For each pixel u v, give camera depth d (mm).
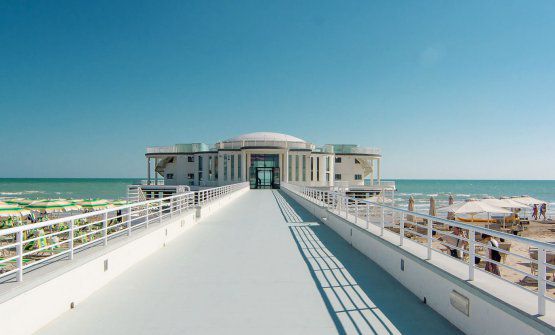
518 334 3949
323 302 6305
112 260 7664
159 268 8570
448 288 5488
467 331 4941
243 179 48062
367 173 61875
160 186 48312
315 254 10094
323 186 45531
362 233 10266
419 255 6637
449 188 142250
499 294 4414
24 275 5316
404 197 80500
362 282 7473
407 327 5270
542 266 3830
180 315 5719
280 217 18656
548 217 37281
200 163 53406
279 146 48281
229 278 7742
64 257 6469
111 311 5867
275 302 6301
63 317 5609
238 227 15164
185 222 14203
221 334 5055
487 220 24234
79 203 25094
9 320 4582
